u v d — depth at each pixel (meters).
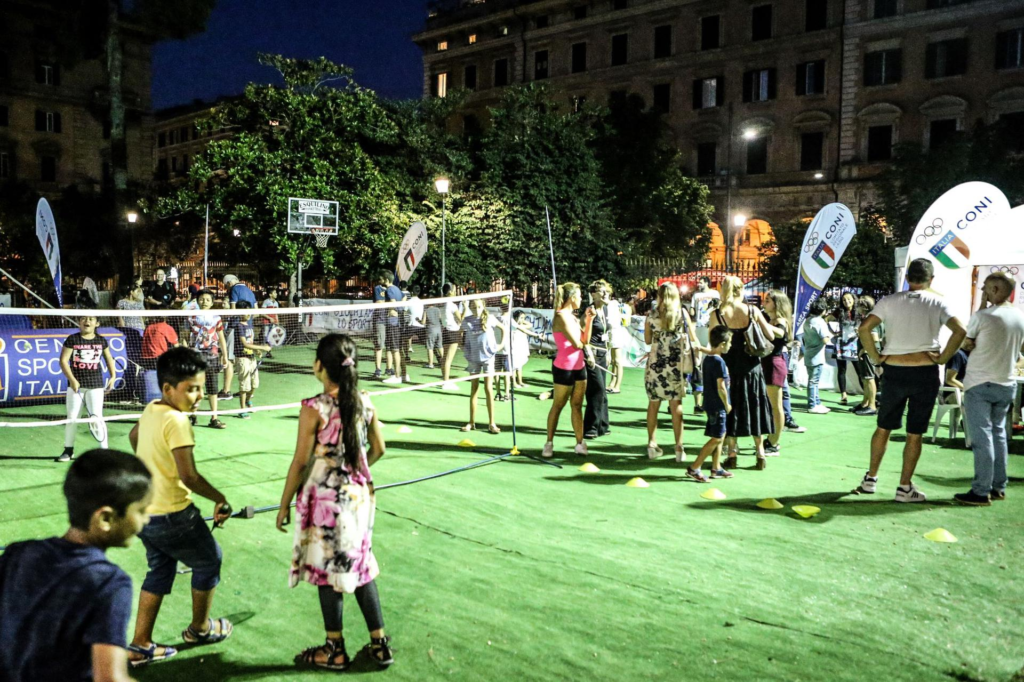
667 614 4.16
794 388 13.50
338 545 3.45
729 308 7.27
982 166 26.38
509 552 5.12
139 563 4.87
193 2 22.73
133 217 33.41
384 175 22.70
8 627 1.81
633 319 16.41
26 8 46.25
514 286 23.67
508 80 49.00
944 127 35.94
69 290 29.66
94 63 48.78
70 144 48.66
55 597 1.82
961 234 8.95
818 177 38.84
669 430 9.62
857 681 3.45
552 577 4.68
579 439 8.11
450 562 4.93
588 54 45.59
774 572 4.77
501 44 48.88
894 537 5.45
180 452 3.40
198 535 3.57
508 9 47.84
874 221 28.42
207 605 3.75
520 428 9.67
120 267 22.66
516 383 13.56
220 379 13.19
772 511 6.09
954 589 4.50
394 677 3.50
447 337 14.09
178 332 12.05
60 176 48.50
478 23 49.31
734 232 41.38
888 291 21.91
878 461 6.57
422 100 25.17
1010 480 7.14
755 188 40.50
